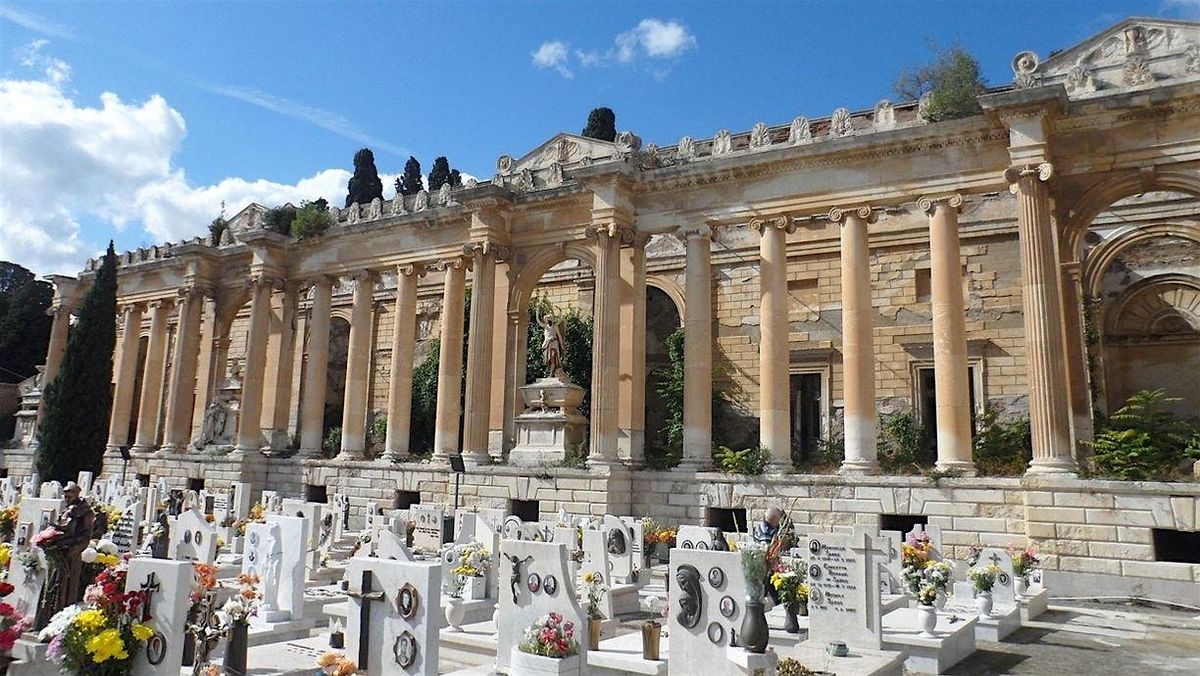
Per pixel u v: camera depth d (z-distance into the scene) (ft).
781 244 111.55
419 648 39.47
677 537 90.99
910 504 95.30
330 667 37.68
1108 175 95.25
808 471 108.58
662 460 117.80
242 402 155.94
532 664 44.21
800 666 40.78
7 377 276.21
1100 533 82.07
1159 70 96.58
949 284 99.55
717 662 42.73
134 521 87.25
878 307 138.82
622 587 71.77
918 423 131.85
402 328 143.43
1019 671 52.60
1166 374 120.16
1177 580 77.71
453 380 134.72
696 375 114.01
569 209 130.93
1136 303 123.75
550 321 129.39
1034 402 89.51
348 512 128.47
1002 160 98.78
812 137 111.24
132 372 188.03
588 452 119.44
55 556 47.75
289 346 161.38
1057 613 75.61
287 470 149.07
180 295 176.76
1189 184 91.09
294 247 160.76
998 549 86.17
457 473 114.52
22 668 41.06
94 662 34.60
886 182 105.09
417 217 142.00
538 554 47.55
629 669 45.60
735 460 107.86
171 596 36.01
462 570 65.41
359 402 146.92
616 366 116.16
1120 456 86.33
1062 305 95.04
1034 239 91.56
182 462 162.20
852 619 52.21
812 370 142.72
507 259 134.51
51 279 204.54
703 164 115.24
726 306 152.66
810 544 54.49
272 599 58.75
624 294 121.49
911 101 114.42
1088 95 98.17
